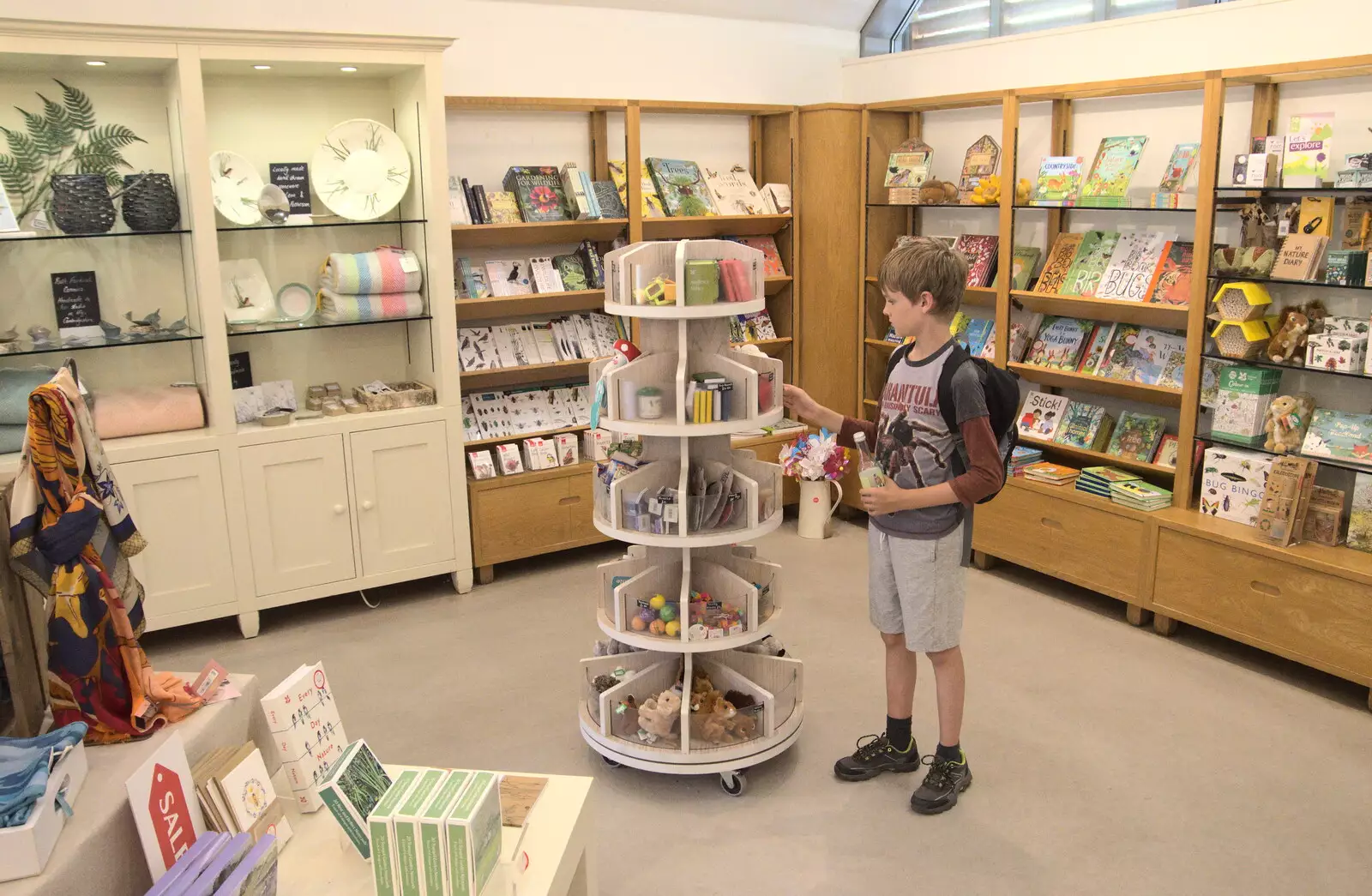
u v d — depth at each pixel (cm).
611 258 309
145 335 409
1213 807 303
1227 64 411
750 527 303
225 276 439
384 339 489
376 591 484
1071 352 468
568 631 434
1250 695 369
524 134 506
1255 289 392
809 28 584
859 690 377
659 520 301
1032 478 467
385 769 227
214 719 210
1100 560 436
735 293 293
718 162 571
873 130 537
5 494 202
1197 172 416
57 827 167
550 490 495
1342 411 383
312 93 454
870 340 552
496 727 356
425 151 441
